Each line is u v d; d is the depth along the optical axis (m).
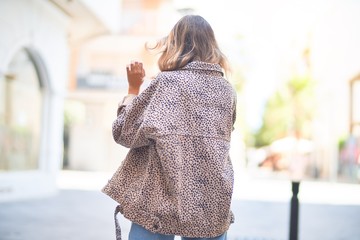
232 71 2.44
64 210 10.52
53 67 13.62
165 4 32.66
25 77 12.80
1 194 11.73
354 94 26.05
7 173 12.05
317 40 29.20
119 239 2.18
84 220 9.12
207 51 2.34
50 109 13.83
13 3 11.43
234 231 8.34
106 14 14.38
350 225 9.68
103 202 12.44
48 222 8.72
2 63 11.13
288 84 34.97
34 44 12.46
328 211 12.12
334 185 23.70
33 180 13.10
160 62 2.36
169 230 2.11
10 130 12.20
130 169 2.24
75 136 31.67
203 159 2.16
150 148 2.18
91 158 31.53
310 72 34.19
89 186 17.53
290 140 33.41
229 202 2.17
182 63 2.29
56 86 13.91
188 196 2.12
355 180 25.48
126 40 33.19
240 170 28.81
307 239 7.88
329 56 28.52
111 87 33.75
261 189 19.06
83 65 33.88
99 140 31.78
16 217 9.18
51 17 13.27
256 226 9.05
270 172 35.56
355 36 23.02
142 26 33.09
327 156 30.39
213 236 2.15
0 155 11.76
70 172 28.05
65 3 12.91
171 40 2.38
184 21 2.38
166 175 2.10
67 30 14.33
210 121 2.20
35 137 13.48
